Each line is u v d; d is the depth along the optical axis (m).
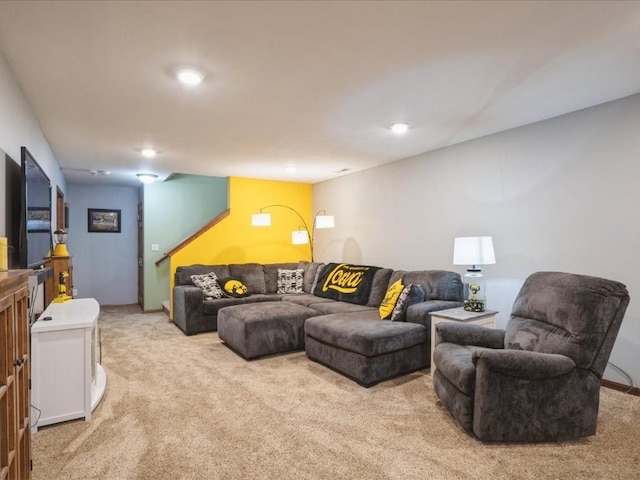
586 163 3.09
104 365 3.54
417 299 3.62
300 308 4.22
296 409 2.62
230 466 1.95
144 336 4.68
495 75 2.43
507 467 1.94
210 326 4.88
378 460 2.00
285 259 6.34
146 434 2.27
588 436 2.22
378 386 3.05
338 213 5.96
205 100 2.77
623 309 2.20
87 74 2.33
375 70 2.32
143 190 6.48
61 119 3.18
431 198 4.42
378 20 1.79
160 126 3.39
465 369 2.25
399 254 4.87
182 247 5.54
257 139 3.84
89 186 6.87
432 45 2.04
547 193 3.34
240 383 3.10
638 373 2.81
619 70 2.38
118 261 7.07
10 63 2.18
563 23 1.84
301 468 1.93
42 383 2.33
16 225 2.40
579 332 2.20
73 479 1.83
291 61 2.19
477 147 3.90
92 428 2.34
